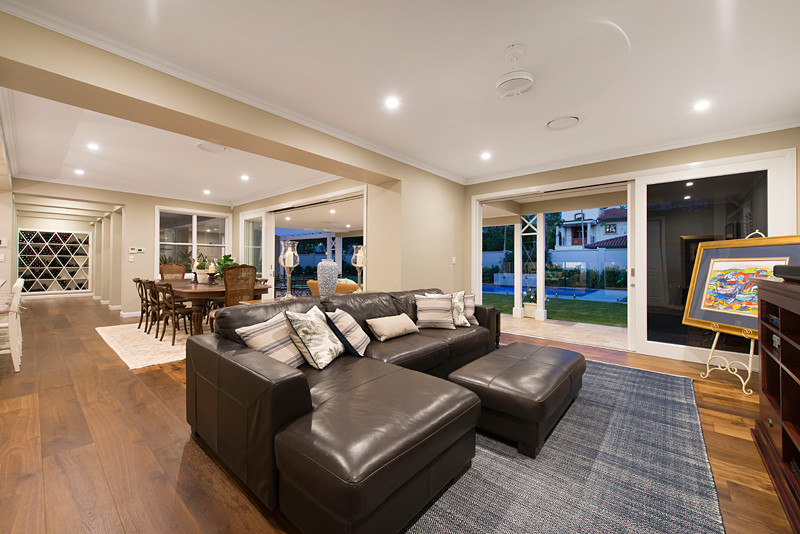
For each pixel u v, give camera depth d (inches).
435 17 74.5
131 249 250.8
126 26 77.7
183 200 279.9
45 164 181.6
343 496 41.7
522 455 73.8
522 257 294.2
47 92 82.1
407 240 171.8
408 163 170.7
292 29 78.7
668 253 148.3
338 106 116.5
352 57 89.4
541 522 54.3
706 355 139.4
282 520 54.4
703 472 67.4
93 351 149.5
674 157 145.9
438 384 68.2
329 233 551.2
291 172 202.7
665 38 80.4
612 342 178.5
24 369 125.5
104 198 239.0
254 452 56.4
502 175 198.8
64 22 74.4
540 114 121.7
